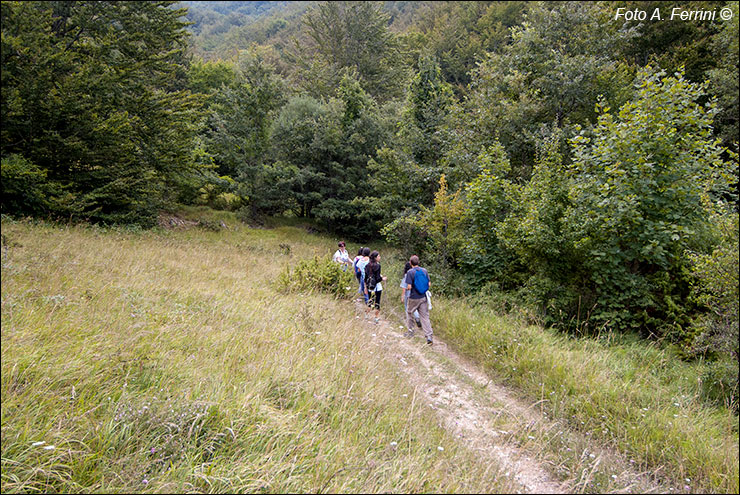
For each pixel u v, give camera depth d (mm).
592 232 6711
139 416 2771
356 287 10359
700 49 19141
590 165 7383
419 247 13227
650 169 6211
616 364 5105
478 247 9625
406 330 7484
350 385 4125
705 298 4980
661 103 6324
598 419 4004
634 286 6301
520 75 13297
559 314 7016
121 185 13211
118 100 12516
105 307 4758
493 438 3750
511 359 5430
